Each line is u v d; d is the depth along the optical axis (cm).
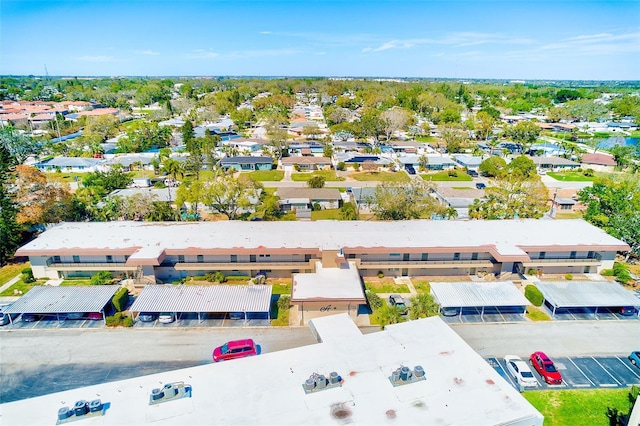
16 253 4725
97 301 4234
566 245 5022
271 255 4947
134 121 17438
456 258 5106
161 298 4234
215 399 2452
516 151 12419
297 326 4172
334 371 2698
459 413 2356
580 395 3319
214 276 4916
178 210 6762
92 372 3519
